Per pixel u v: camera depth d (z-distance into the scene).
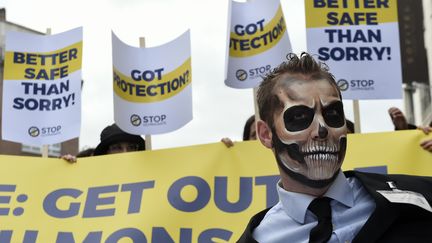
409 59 17.78
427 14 17.20
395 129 5.10
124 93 4.80
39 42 5.10
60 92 5.01
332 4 4.58
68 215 4.62
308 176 2.18
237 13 4.80
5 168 4.82
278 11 4.69
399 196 2.11
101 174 4.74
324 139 2.19
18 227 4.59
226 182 4.53
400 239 2.04
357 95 4.49
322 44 4.54
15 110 4.98
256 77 4.69
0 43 29.50
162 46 4.86
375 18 4.57
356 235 2.06
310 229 2.19
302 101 2.23
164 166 4.67
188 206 4.50
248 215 4.39
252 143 4.60
